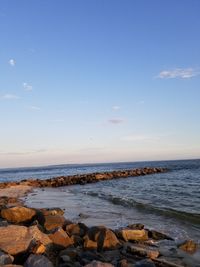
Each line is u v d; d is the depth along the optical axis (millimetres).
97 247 9945
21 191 35000
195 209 18188
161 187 34531
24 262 7750
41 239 9195
